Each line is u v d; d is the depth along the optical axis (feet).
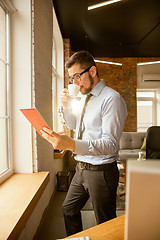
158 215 1.11
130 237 1.15
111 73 21.57
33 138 6.49
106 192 4.32
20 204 4.12
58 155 10.59
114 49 19.27
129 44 17.92
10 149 6.35
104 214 4.42
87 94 4.61
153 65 21.84
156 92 23.11
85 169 4.48
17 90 6.41
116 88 21.57
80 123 4.71
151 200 1.08
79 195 4.84
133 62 21.58
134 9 12.22
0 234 3.05
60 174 11.39
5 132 6.20
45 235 6.97
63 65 16.53
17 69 6.41
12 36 6.41
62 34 16.01
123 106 4.23
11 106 6.41
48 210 8.82
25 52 6.40
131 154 14.74
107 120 4.04
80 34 16.02
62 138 3.45
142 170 1.04
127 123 21.45
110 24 14.24
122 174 9.84
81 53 4.33
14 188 5.07
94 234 2.46
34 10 6.51
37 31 6.87
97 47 18.83
